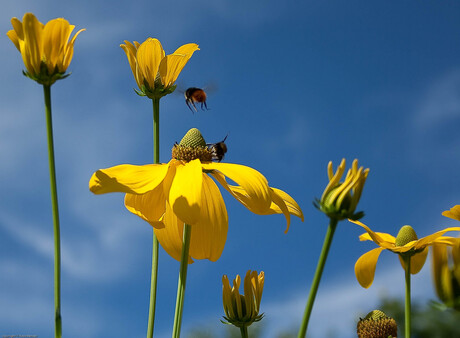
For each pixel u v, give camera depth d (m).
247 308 0.55
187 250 0.54
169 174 0.55
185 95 0.67
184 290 0.54
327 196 0.44
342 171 0.44
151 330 0.54
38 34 0.48
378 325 0.54
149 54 0.56
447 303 0.43
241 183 0.53
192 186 0.53
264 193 0.53
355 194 0.43
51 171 0.47
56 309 0.46
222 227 0.59
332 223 0.43
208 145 0.58
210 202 0.59
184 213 0.51
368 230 0.55
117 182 0.52
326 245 0.43
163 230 0.59
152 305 0.54
